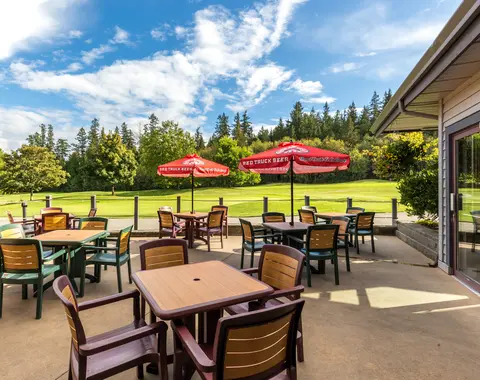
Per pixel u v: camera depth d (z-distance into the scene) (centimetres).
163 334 187
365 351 265
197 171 721
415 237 676
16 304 374
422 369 239
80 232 462
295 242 527
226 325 140
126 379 230
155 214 1326
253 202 1681
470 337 289
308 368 240
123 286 442
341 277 478
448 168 484
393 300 382
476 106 392
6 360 254
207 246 704
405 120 618
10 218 695
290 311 158
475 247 420
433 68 352
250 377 152
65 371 238
